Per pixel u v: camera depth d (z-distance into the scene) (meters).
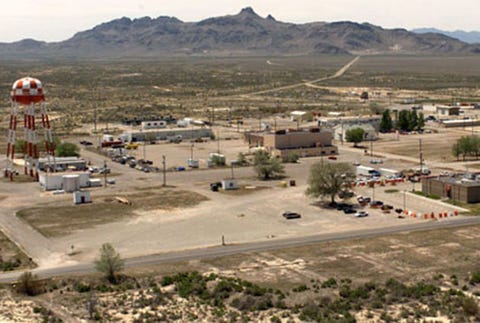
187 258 108.75
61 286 95.19
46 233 126.44
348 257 107.50
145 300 87.38
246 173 189.00
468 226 127.06
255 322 79.44
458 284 93.50
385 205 143.62
